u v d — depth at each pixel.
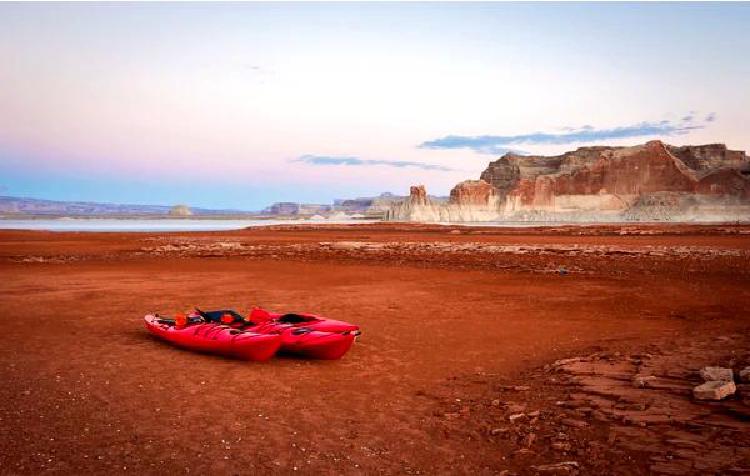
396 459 6.57
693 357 10.73
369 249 45.06
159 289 21.47
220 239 61.78
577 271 28.20
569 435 7.14
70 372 10.19
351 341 11.15
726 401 8.00
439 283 23.62
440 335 13.68
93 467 6.22
